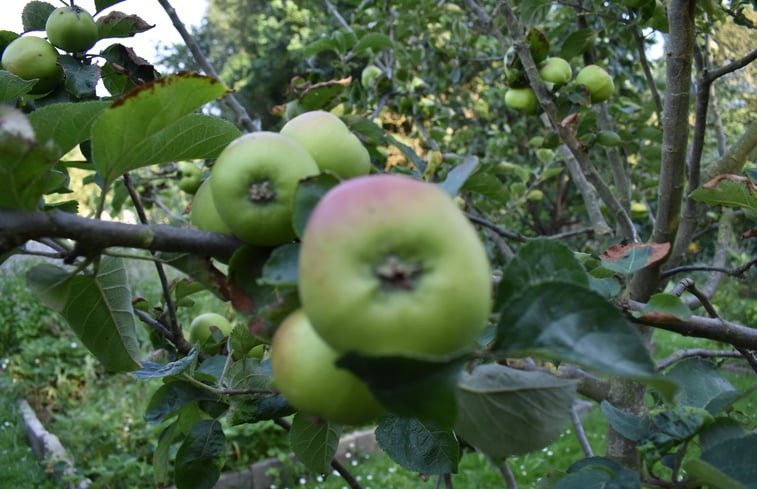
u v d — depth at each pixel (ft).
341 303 0.88
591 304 0.97
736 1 3.32
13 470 6.48
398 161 5.38
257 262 1.28
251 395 1.87
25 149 1.06
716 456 1.22
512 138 7.62
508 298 1.17
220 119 1.41
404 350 0.88
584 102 3.04
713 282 3.98
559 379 1.31
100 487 6.10
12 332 9.31
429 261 0.90
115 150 1.32
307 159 1.26
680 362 1.60
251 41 27.12
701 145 2.87
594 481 1.30
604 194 2.96
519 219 7.88
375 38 4.13
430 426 1.75
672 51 2.31
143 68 2.14
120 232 1.21
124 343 1.64
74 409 7.77
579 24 3.66
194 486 1.85
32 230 1.13
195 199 1.39
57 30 2.01
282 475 6.95
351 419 1.10
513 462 6.91
